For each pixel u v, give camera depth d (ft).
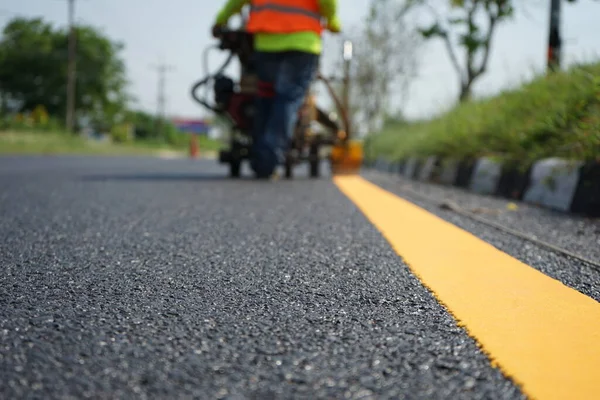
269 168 23.06
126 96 201.05
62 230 9.58
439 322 4.93
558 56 23.00
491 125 21.89
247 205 13.89
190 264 7.16
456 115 29.99
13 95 191.52
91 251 7.87
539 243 9.16
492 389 3.56
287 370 3.81
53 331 4.53
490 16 32.76
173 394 3.41
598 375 3.81
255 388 3.51
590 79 16.71
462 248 8.63
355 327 4.76
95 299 5.50
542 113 18.42
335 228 10.41
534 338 4.53
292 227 10.40
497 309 5.36
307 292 5.89
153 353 4.09
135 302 5.43
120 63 197.88
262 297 5.66
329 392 3.47
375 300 5.62
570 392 3.54
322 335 4.54
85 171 28.84
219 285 6.13
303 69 21.79
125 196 15.61
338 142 27.12
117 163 43.96
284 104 22.04
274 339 4.43
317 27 21.70
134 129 251.39
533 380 3.71
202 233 9.54
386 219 11.87
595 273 7.13
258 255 7.79
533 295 5.89
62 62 188.65
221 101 23.30
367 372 3.80
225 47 23.13
